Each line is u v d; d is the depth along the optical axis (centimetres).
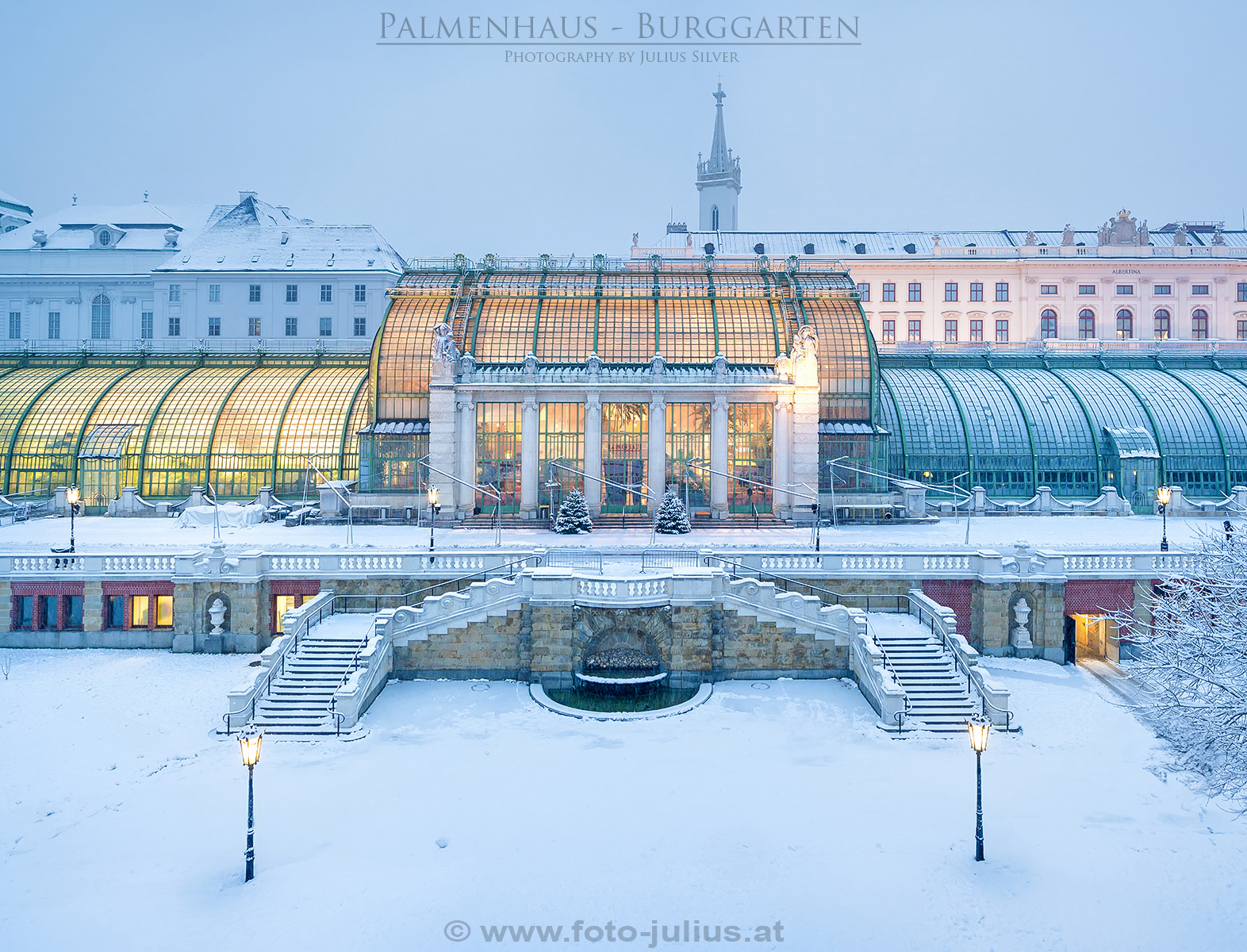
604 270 6438
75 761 3019
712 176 17162
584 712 3456
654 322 5900
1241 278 10306
